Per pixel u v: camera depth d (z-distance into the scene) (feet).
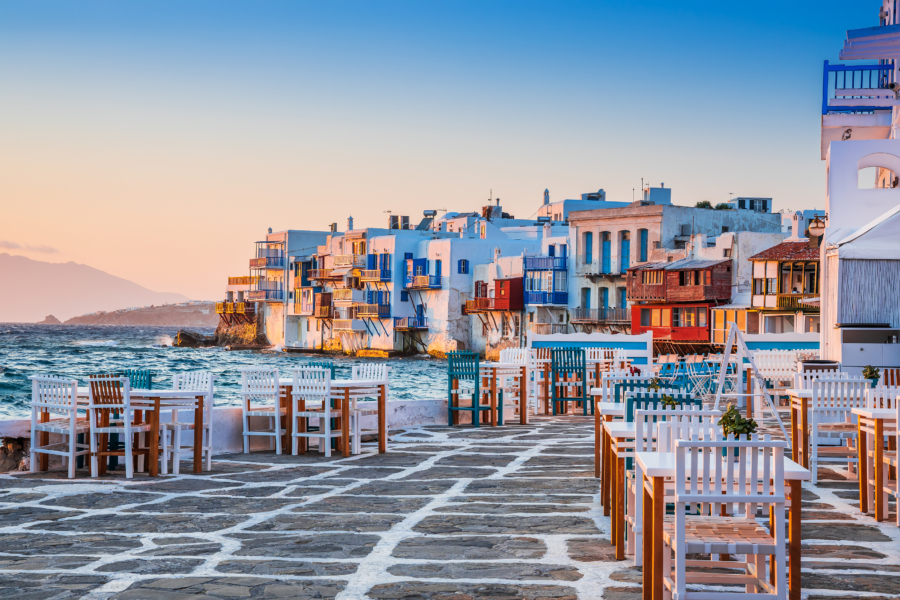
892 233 52.80
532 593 20.47
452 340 297.12
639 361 76.18
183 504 32.09
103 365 291.79
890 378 40.70
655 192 284.41
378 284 321.52
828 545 24.75
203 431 43.14
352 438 47.09
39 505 32.07
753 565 19.36
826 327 57.82
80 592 20.88
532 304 264.72
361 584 21.35
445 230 351.25
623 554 23.32
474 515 29.50
